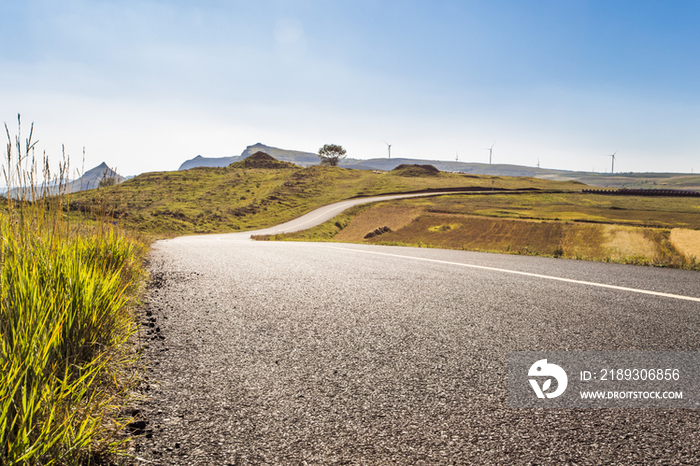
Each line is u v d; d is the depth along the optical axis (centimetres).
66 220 355
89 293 234
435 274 593
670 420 180
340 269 652
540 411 188
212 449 155
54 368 170
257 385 215
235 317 355
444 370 238
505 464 147
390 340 293
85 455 144
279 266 694
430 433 168
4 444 128
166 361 248
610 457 151
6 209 269
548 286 493
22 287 196
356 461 148
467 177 14925
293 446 158
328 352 268
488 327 324
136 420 175
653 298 423
